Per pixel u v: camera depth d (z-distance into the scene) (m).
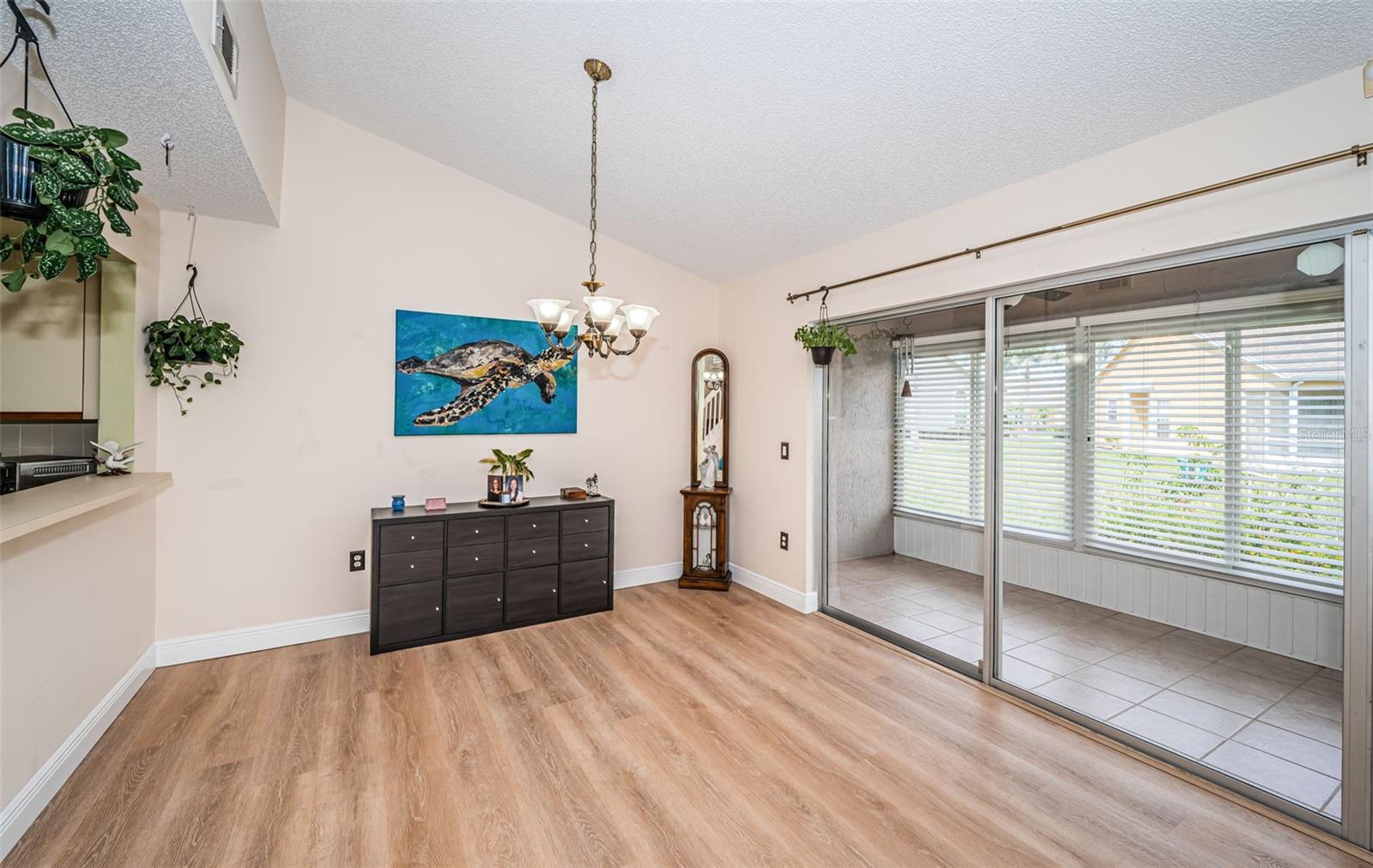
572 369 3.97
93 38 1.50
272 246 3.06
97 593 2.22
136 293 2.66
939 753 2.21
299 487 3.15
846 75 2.17
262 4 2.35
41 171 1.26
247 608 3.04
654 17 2.09
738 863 1.67
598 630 3.42
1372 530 1.72
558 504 3.57
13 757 1.70
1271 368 1.92
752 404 4.24
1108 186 2.26
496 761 2.14
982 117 2.23
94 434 2.71
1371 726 1.72
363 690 2.65
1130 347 2.28
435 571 3.19
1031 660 2.62
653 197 3.44
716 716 2.47
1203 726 2.09
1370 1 1.50
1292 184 1.81
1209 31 1.68
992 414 2.76
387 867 1.64
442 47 2.49
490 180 3.61
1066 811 1.89
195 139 2.09
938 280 2.92
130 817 1.80
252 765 2.08
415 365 3.44
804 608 3.75
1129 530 2.30
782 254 3.80
